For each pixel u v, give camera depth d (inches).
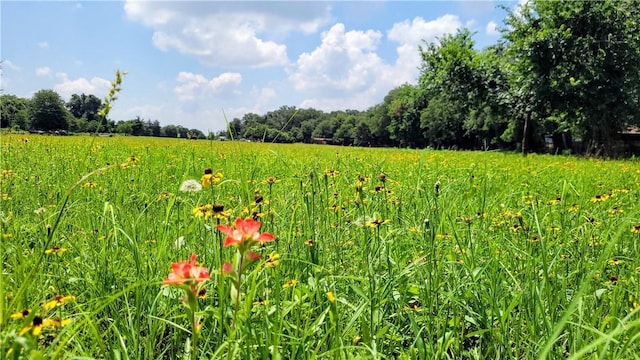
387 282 98.2
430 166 387.5
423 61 1568.7
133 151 511.8
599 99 1243.2
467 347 107.8
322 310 98.0
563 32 1238.3
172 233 141.7
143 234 138.3
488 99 1449.3
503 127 2559.1
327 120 5541.3
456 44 1477.6
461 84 1464.1
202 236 137.2
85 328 87.8
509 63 1467.8
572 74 1258.0
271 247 126.6
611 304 95.9
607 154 1325.0
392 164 448.1
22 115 921.5
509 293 109.5
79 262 120.6
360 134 5295.3
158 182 240.5
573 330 90.0
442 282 114.3
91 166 280.4
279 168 326.6
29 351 52.7
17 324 71.4
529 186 298.5
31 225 148.6
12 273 105.0
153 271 111.7
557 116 1453.0
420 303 117.6
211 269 108.3
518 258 127.9
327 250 140.9
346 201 187.3
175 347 96.4
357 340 84.3
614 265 125.2
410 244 145.5
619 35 1248.8
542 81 1280.8
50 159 346.9
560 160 775.1
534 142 2137.1
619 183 349.1
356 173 290.4
